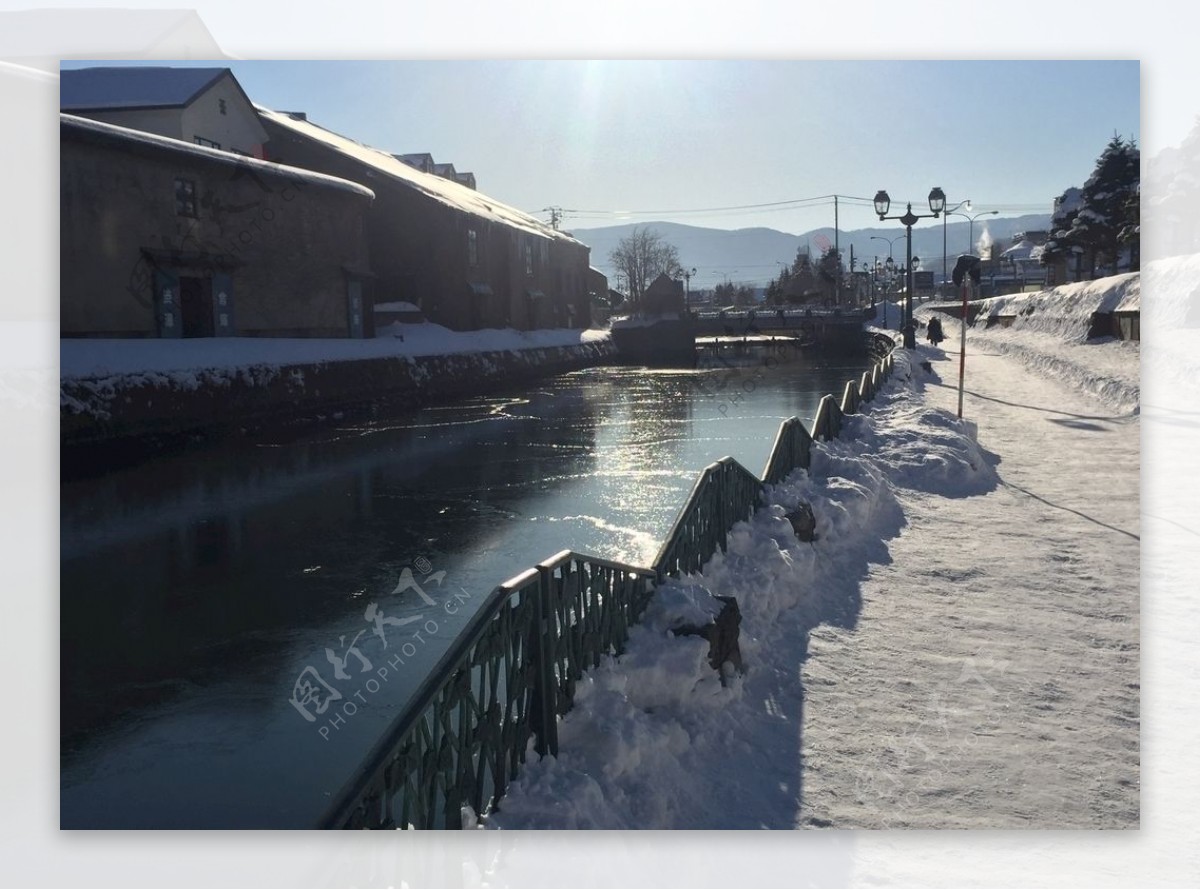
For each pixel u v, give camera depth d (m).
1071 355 27.20
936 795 3.90
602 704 3.95
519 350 43.47
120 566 11.05
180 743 6.08
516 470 17.69
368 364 28.84
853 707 4.81
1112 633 5.90
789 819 3.72
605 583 4.32
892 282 83.12
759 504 7.49
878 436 12.52
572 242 64.31
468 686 3.12
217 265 25.56
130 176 22.66
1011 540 8.45
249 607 9.34
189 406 20.58
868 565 7.57
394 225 40.22
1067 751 4.30
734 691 4.75
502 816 3.20
